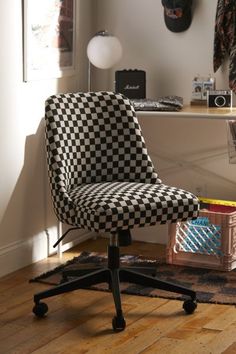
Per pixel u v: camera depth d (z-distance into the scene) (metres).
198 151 4.79
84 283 3.76
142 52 4.85
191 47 4.73
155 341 3.43
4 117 4.22
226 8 4.57
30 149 4.43
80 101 3.98
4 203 4.28
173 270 4.34
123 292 3.97
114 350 3.35
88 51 4.63
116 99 4.05
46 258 4.61
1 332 3.53
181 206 3.67
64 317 3.70
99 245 4.86
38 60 4.40
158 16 4.77
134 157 4.02
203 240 4.38
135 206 3.58
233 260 4.34
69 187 3.88
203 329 3.55
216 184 4.79
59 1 4.54
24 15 4.27
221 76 4.70
